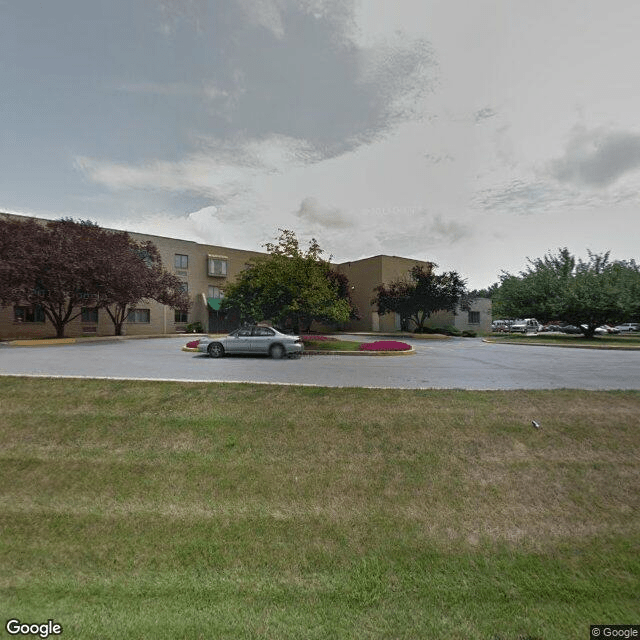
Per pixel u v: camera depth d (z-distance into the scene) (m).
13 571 3.12
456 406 6.41
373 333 35.28
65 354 14.61
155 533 3.59
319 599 2.79
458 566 3.13
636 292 26.12
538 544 3.40
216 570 3.12
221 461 4.88
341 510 3.91
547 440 5.29
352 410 6.30
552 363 12.93
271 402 6.68
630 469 4.64
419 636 2.45
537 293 29.69
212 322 37.84
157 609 2.70
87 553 3.34
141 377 8.65
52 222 24.80
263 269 16.84
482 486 4.33
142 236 34.31
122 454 5.07
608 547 3.37
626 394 7.05
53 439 5.49
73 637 2.43
